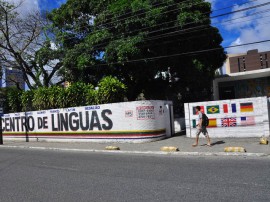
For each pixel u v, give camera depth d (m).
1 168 11.62
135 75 23.08
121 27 21.88
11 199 7.07
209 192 6.76
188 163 10.73
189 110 17.95
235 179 7.86
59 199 6.86
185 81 24.06
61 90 22.72
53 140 22.30
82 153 15.53
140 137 17.86
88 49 22.91
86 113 20.20
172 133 19.80
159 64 23.23
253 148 12.92
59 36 26.38
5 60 30.84
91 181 8.55
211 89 27.41
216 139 16.58
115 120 18.83
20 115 24.92
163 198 6.50
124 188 7.54
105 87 20.14
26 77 31.66
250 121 16.41
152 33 21.28
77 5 26.02
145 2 21.39
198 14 21.03
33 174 10.04
